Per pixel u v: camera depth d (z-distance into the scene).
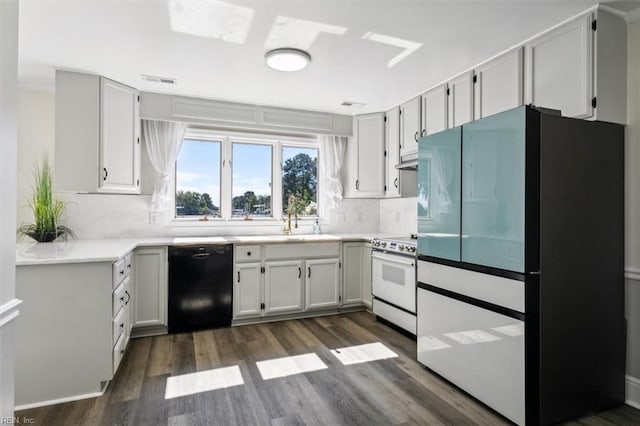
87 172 2.87
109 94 2.99
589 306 2.00
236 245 3.43
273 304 3.58
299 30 2.23
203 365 2.57
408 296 3.13
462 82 2.91
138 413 1.96
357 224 4.60
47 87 3.16
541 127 1.87
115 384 2.28
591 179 2.01
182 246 3.23
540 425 1.84
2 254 1.07
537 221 1.85
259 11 2.01
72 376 2.12
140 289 3.10
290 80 3.08
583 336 1.97
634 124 2.10
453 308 2.27
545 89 2.25
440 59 2.66
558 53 2.18
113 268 2.22
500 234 1.94
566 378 1.92
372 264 3.71
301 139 4.32
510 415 1.87
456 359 2.23
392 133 3.90
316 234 4.29
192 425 1.86
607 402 2.05
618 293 2.10
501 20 2.12
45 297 2.07
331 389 2.24
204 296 3.32
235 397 2.14
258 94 3.46
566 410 1.92
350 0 1.91
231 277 3.42
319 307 3.78
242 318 3.49
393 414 1.97
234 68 2.81
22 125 3.20
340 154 4.32
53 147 3.27
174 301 3.23
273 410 2.01
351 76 2.99
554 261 1.89
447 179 2.33
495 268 1.97
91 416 1.93
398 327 3.38
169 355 2.74
